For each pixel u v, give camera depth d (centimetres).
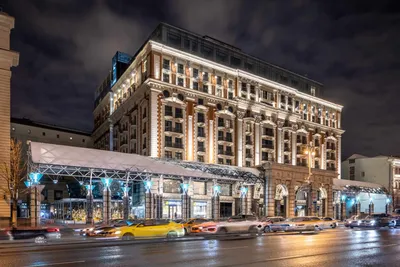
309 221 3397
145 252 1577
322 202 6431
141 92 5738
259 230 2931
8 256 1470
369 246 1830
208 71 6162
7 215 3609
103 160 3816
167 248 1739
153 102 5400
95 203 5353
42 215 6425
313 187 6072
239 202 5759
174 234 2556
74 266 1205
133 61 6097
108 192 3728
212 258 1377
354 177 9538
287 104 7394
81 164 3528
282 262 1277
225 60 6519
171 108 5606
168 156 5456
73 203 5462
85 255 1488
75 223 4534
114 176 4022
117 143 6988
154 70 5462
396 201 8744
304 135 7769
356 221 3981
